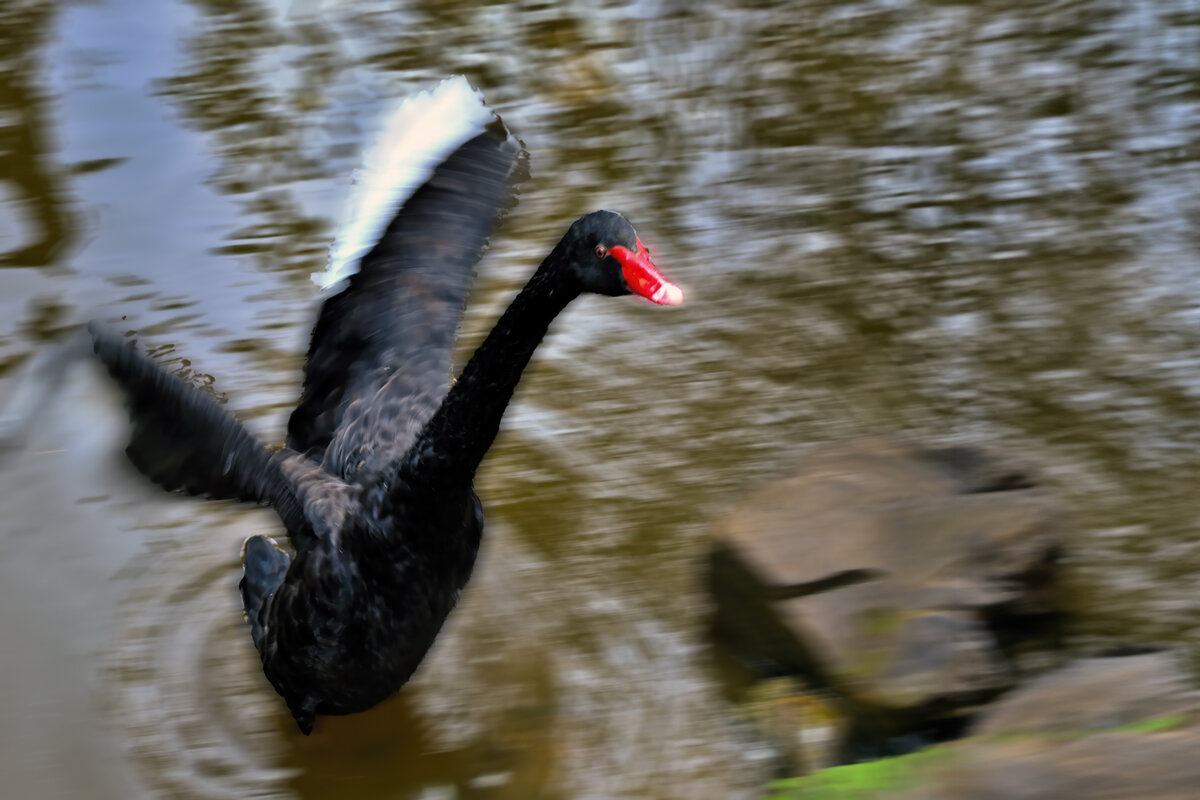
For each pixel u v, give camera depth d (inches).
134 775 285.0
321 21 568.4
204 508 354.3
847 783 237.8
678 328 413.1
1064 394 378.9
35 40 552.1
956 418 373.7
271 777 289.0
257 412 377.7
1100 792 219.9
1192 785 217.2
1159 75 514.9
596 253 229.9
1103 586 317.7
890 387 386.9
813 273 431.8
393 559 263.1
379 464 286.8
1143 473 350.3
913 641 290.7
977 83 519.8
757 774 282.7
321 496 274.5
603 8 577.3
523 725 297.4
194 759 290.5
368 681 273.6
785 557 309.0
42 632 318.0
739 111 510.3
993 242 439.8
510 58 542.6
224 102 516.1
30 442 364.8
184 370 389.7
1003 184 465.7
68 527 344.8
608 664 311.1
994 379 386.6
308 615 266.7
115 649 315.3
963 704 283.4
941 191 464.4
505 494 357.1
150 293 420.2
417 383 301.7
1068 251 433.4
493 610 325.4
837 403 382.9
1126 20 549.3
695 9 575.2
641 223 453.7
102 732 294.5
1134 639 303.6
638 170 479.8
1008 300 415.5
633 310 420.2
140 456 262.8
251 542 299.3
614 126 502.9
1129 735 232.2
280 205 461.4
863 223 452.1
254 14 574.2
